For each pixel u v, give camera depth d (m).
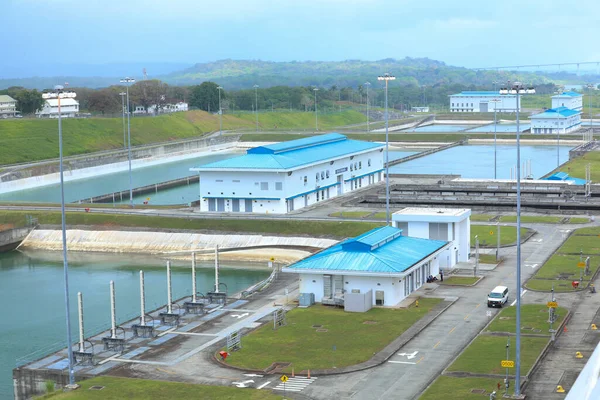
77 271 167.75
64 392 90.12
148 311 133.62
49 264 175.00
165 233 187.75
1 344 120.38
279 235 182.12
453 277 137.50
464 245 149.50
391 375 92.06
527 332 105.06
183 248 182.62
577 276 134.00
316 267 123.06
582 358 94.50
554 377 88.69
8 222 199.38
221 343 106.38
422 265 132.38
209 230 187.00
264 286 139.00
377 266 121.31
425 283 133.88
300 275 124.56
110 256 181.62
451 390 85.69
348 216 192.62
